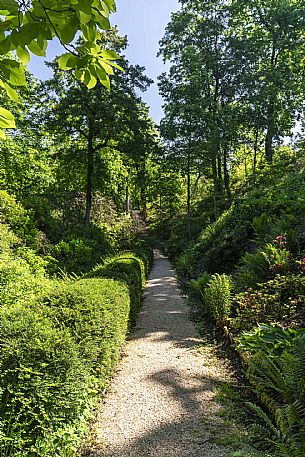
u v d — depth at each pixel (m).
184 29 17.94
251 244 8.89
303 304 4.73
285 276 5.28
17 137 13.73
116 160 17.53
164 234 25.64
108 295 4.30
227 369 4.34
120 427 3.06
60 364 2.47
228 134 14.83
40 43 1.18
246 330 4.80
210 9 17.45
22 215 10.07
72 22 1.13
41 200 12.60
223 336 5.51
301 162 13.71
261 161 17.00
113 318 4.02
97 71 1.37
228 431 2.91
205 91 16.45
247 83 15.98
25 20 1.14
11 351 2.33
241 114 15.66
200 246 13.34
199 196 22.28
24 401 2.19
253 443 2.70
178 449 2.70
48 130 14.87
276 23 17.20
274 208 9.40
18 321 2.71
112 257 11.16
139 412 3.33
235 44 16.44
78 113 13.87
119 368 4.55
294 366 2.83
